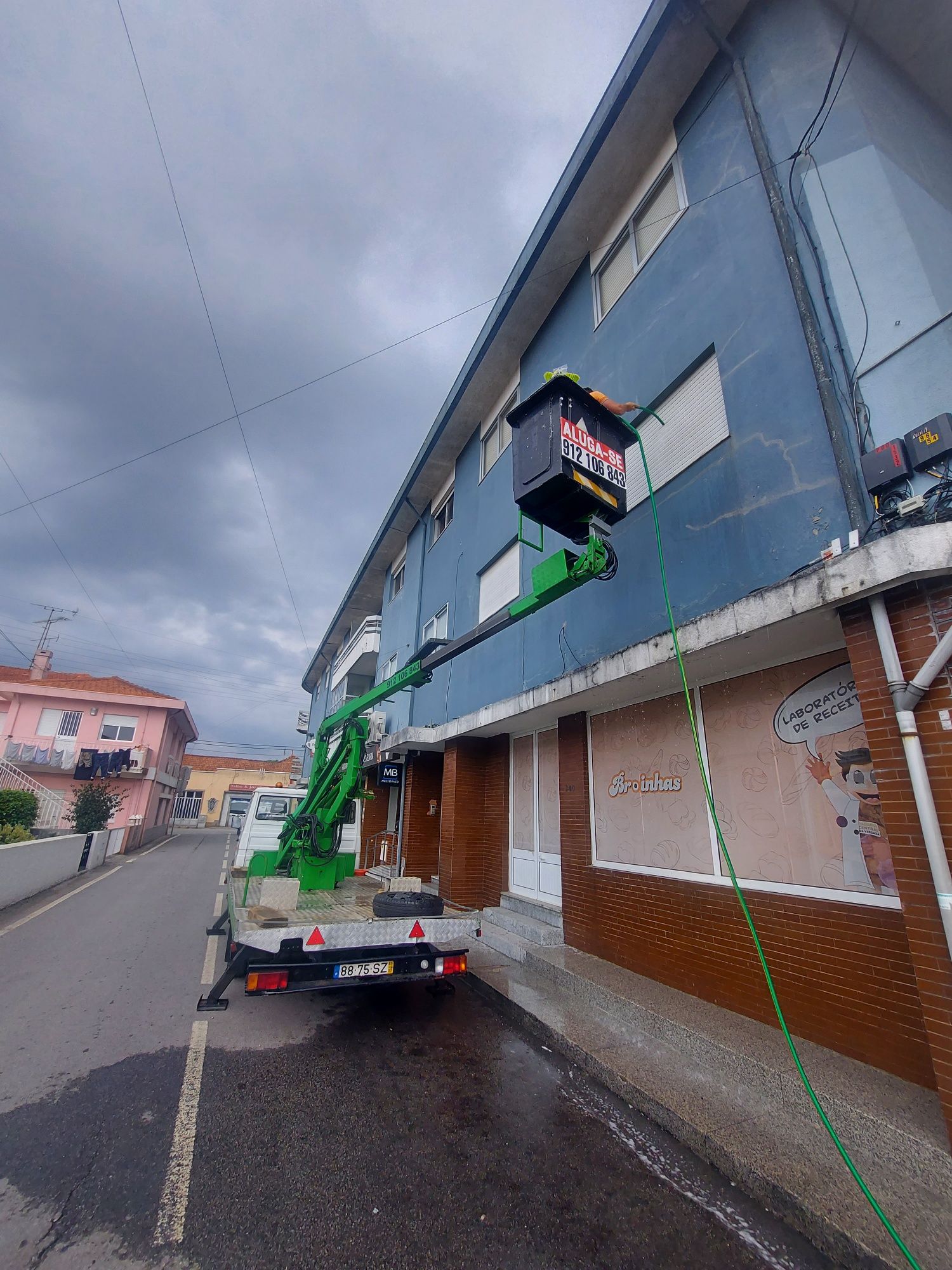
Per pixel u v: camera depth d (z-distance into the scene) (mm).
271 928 4477
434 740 9734
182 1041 4469
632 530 6012
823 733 4113
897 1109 3012
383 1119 3402
